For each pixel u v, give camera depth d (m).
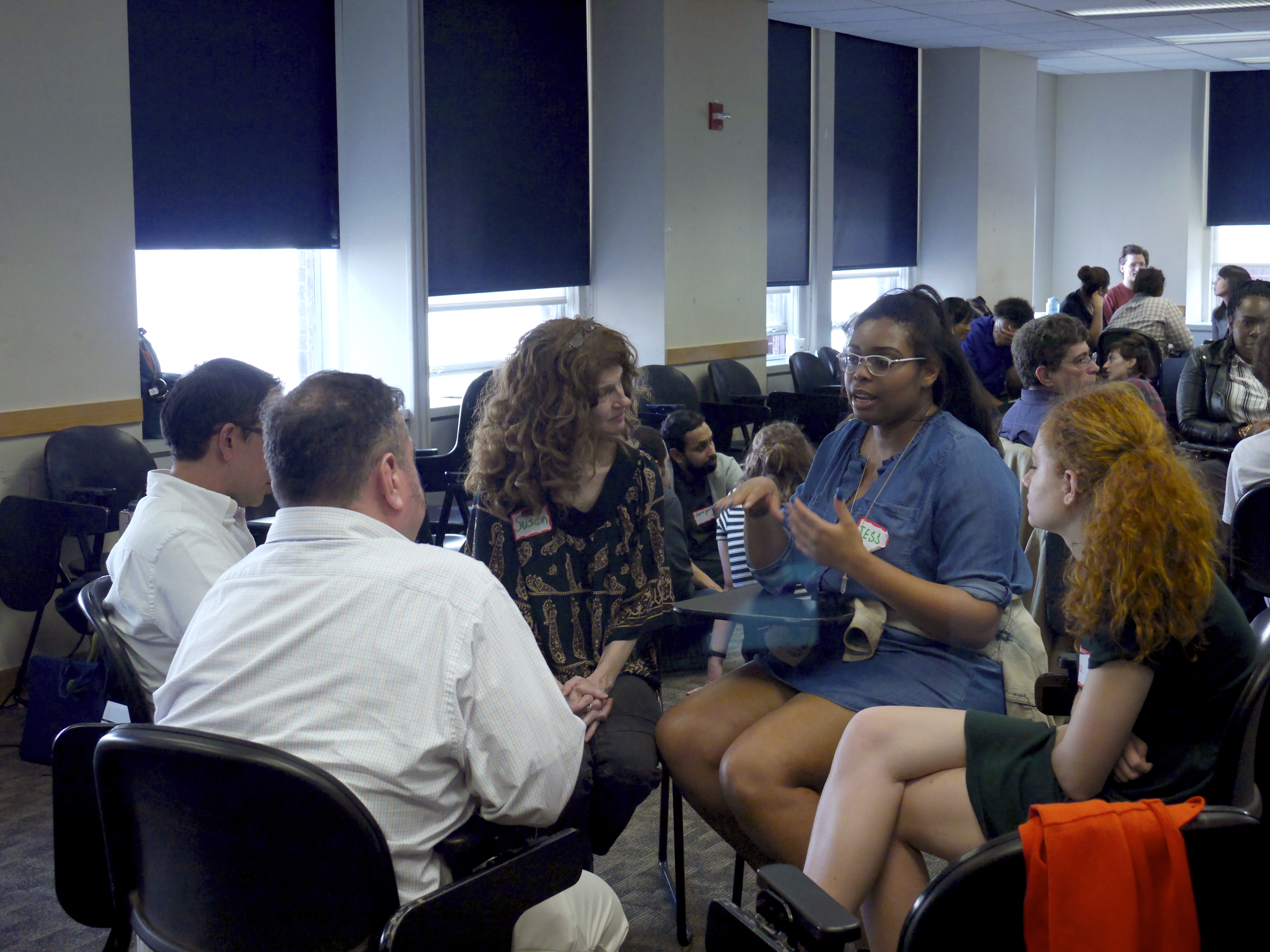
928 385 1.87
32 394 3.86
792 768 1.79
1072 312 8.52
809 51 8.27
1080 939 1.07
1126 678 1.45
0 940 2.29
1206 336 10.80
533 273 6.39
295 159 5.20
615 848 2.64
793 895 1.15
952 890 1.09
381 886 1.21
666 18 6.34
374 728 1.28
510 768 1.33
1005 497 1.80
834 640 1.86
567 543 2.05
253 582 1.36
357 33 5.24
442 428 5.73
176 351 4.88
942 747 1.60
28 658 3.69
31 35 3.76
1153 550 1.41
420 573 1.33
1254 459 2.79
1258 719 1.45
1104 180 11.52
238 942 1.28
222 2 4.82
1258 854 1.11
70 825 1.47
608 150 6.62
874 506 1.88
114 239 4.07
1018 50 9.50
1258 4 7.63
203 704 1.33
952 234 9.59
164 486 1.92
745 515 1.99
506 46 6.03
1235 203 11.33
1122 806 1.11
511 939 1.30
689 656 2.08
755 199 7.20
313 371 5.46
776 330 8.43
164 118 4.67
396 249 5.31
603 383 2.00
